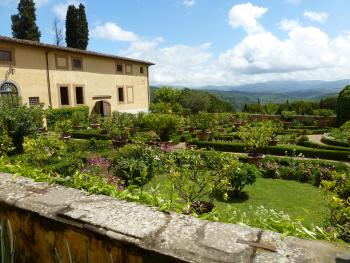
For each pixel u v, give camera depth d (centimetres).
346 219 339
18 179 205
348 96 2369
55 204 156
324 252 112
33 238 155
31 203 158
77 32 3481
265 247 113
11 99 1145
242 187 761
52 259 149
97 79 2556
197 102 3319
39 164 754
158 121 1490
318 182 897
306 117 2677
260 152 1340
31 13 3189
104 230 128
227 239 119
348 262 105
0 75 1792
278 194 799
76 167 788
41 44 2000
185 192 523
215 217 157
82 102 2431
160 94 3984
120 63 2822
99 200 162
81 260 138
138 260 120
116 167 807
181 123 1839
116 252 125
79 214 142
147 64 3219
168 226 130
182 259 107
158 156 865
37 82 2030
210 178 557
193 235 122
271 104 3159
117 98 2797
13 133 1042
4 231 166
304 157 1262
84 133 1758
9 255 144
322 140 1744
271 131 1298
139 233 123
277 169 993
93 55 2475
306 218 534
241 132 1202
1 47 1792
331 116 2622
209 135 1722
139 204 158
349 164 1089
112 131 1477
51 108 2017
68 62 2270
